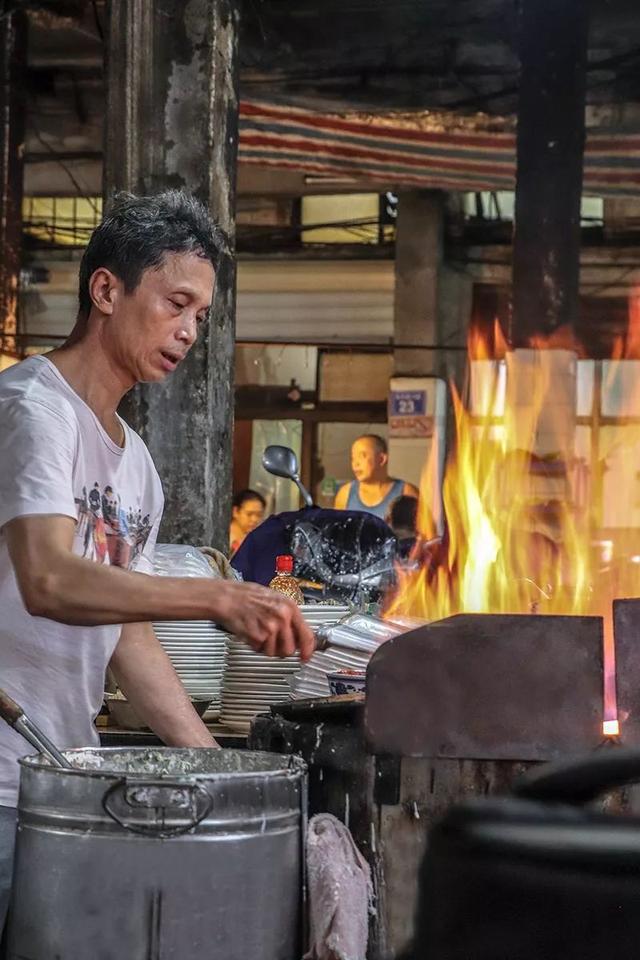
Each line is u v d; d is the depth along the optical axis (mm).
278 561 3791
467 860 1661
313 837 2088
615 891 1590
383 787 2154
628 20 9695
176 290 2199
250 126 10562
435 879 1688
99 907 1746
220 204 5688
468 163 10859
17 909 1850
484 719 2107
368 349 14016
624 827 1612
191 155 5566
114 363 2244
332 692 2744
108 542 2279
